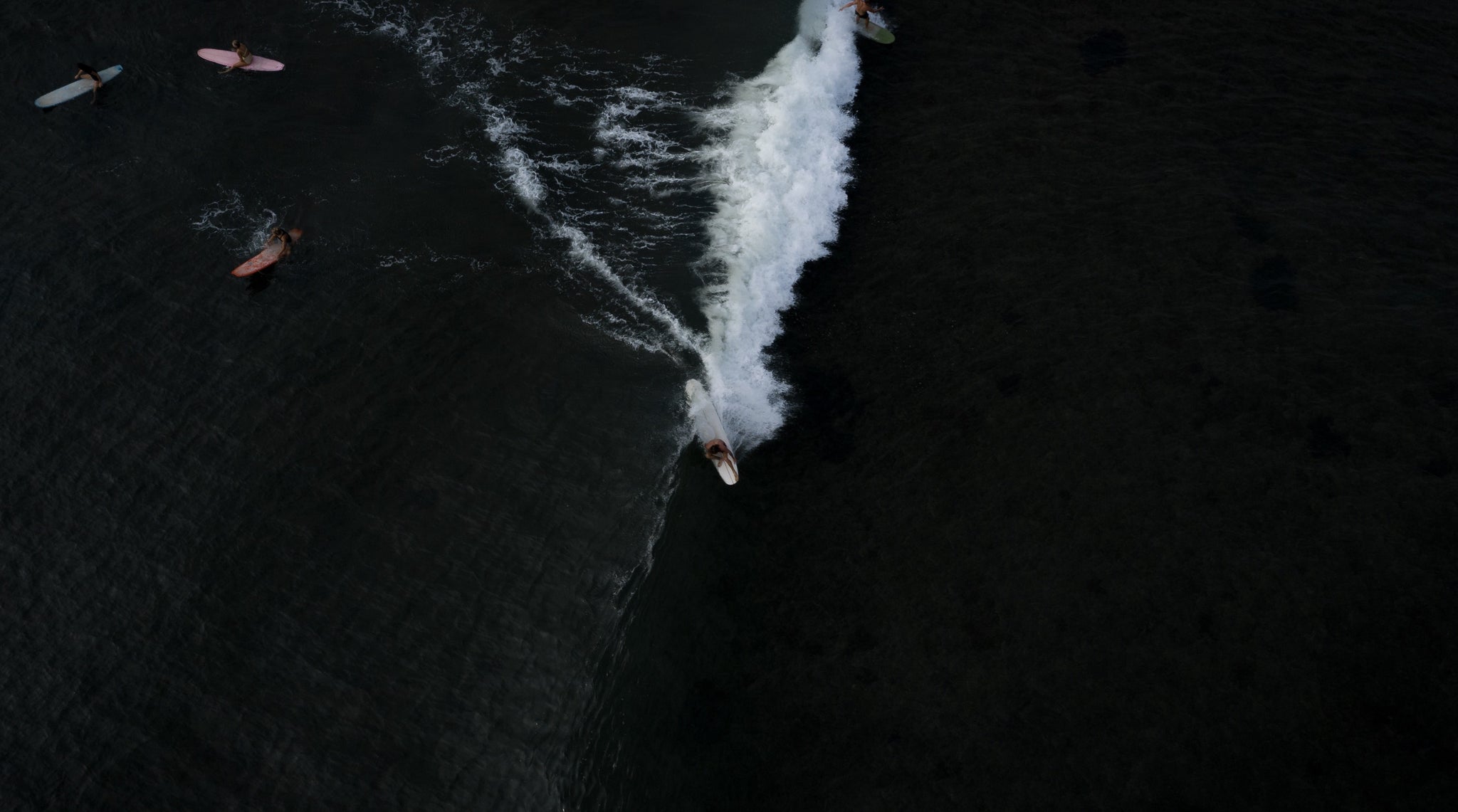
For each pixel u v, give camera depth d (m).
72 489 32.28
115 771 27.39
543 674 29.34
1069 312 37.75
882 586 31.45
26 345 35.16
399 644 29.69
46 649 29.36
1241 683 29.31
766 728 28.83
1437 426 34.56
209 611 30.14
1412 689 29.22
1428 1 48.34
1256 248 39.28
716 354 36.50
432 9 46.19
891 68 45.84
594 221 39.62
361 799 27.11
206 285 36.78
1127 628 30.41
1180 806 27.31
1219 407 35.12
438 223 38.97
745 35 46.31
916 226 40.53
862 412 35.47
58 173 39.44
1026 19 47.81
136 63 42.97
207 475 32.62
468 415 34.22
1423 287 38.09
